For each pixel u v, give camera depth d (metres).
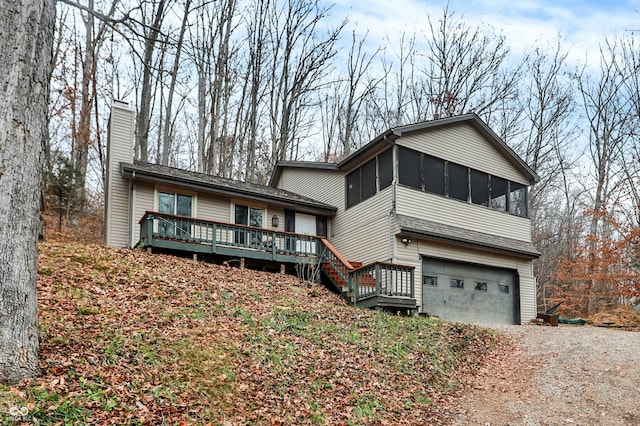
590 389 8.12
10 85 5.43
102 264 10.77
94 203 26.31
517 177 19.22
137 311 8.43
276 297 11.51
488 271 17.53
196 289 10.57
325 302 12.55
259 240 15.41
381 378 8.13
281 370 7.46
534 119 31.70
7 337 5.21
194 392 6.15
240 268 14.30
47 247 11.32
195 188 15.74
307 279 14.91
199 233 14.72
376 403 7.27
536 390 8.36
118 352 6.54
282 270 15.34
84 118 24.39
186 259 13.39
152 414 5.38
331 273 15.21
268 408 6.38
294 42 28.42
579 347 10.09
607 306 23.42
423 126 16.28
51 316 7.24
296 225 18.19
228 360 7.27
